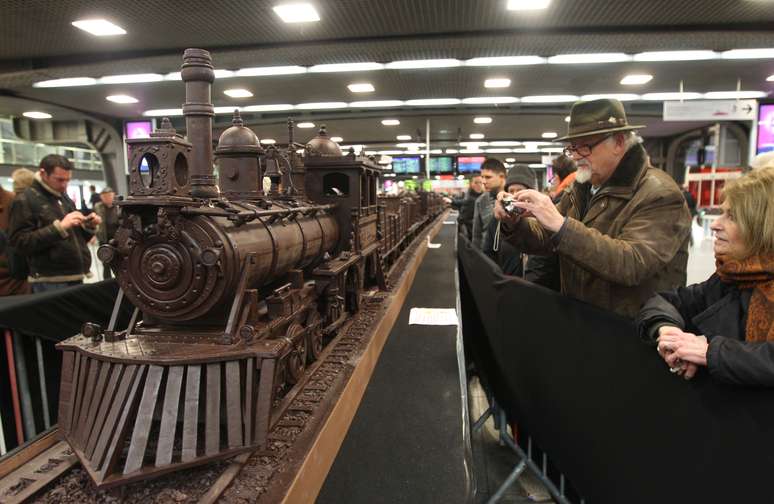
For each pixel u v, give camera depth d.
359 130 16.62
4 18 6.36
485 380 3.48
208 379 2.55
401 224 10.46
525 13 6.48
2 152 21.53
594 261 2.02
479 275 3.20
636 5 6.26
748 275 1.51
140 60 7.93
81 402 2.67
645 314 1.63
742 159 14.02
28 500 2.23
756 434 1.23
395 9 6.29
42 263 4.67
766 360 1.21
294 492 2.19
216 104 12.08
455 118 14.44
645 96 11.50
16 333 3.13
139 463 2.28
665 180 2.24
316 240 4.71
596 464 1.93
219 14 6.34
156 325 3.09
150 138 2.74
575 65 8.74
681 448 1.48
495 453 3.79
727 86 10.62
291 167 5.10
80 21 6.47
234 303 2.90
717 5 6.25
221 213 2.94
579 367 1.99
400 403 3.49
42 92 10.42
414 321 5.62
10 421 3.10
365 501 2.39
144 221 2.93
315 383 3.31
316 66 8.70
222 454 2.36
